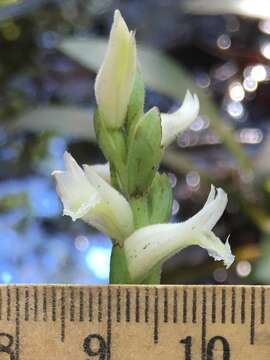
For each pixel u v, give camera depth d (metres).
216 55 0.16
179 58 0.17
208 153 0.15
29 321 0.06
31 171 0.17
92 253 0.16
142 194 0.07
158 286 0.06
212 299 0.06
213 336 0.06
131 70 0.07
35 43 0.18
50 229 0.16
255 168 0.12
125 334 0.06
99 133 0.07
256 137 0.15
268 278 0.10
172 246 0.06
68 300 0.06
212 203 0.06
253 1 0.13
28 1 0.15
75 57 0.12
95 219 0.07
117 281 0.07
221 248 0.06
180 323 0.06
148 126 0.07
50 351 0.06
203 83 0.16
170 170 0.15
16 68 0.18
